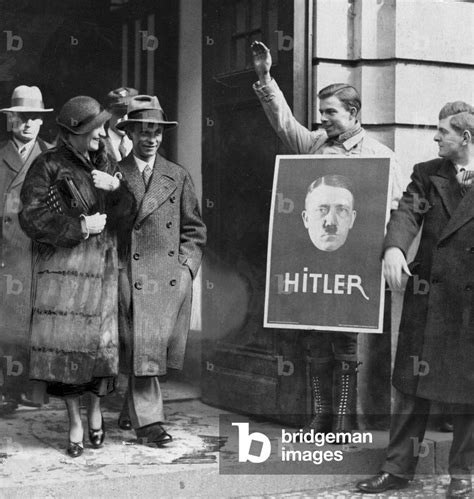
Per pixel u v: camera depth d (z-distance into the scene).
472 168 4.50
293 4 5.17
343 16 5.24
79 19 6.95
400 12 5.20
